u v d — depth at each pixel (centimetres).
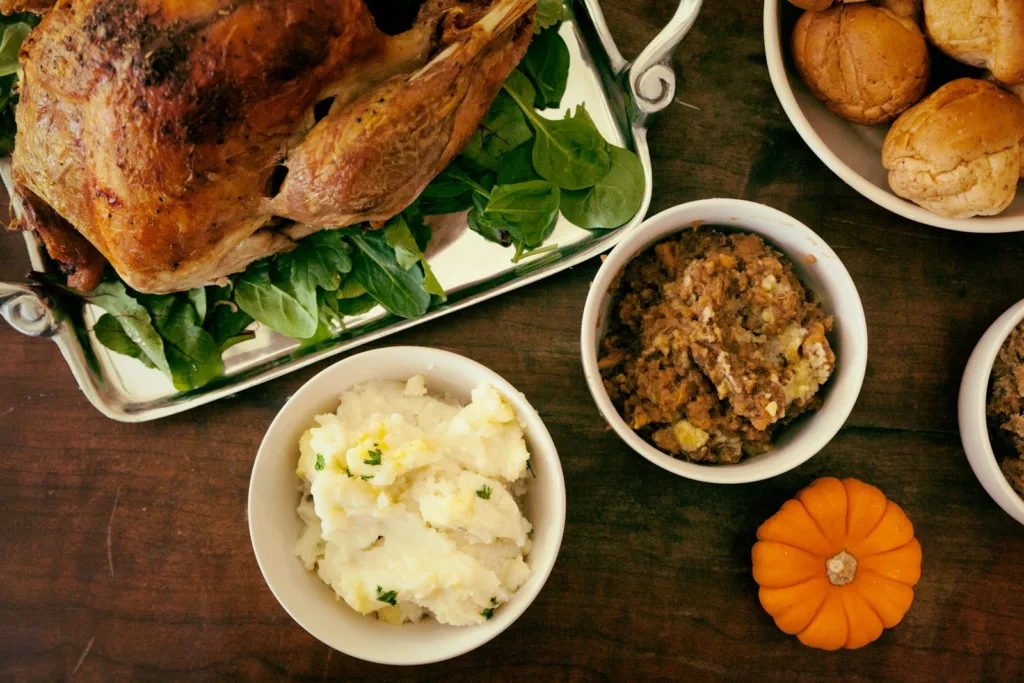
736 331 50
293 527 50
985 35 50
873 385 57
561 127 53
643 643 56
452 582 46
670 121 56
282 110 42
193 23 41
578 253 55
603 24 54
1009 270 57
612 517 56
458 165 53
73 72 42
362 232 53
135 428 56
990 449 53
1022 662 56
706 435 51
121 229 44
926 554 57
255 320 55
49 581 56
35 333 52
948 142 50
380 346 56
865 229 57
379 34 43
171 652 55
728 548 56
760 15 56
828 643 54
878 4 53
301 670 55
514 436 48
